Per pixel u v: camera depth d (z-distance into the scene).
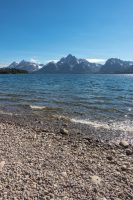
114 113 20.67
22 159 8.98
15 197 6.34
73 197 6.61
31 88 50.25
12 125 15.62
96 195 6.78
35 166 8.41
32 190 6.77
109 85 69.88
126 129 15.21
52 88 51.00
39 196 6.49
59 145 11.31
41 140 11.95
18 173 7.70
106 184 7.48
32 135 12.86
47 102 27.14
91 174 8.11
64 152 10.25
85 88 53.00
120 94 38.88
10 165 8.27
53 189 6.90
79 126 15.89
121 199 6.71
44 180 7.41
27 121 17.25
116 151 10.95
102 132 14.47
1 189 6.67
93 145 11.73
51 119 17.98
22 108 22.94
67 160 9.25
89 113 20.53
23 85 62.53
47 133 13.60
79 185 7.24
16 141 11.45
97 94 38.16
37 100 28.84
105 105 25.33
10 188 6.75
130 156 10.33
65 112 20.89
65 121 17.39
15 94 35.84
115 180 7.80
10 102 26.97
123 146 11.72
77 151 10.55
